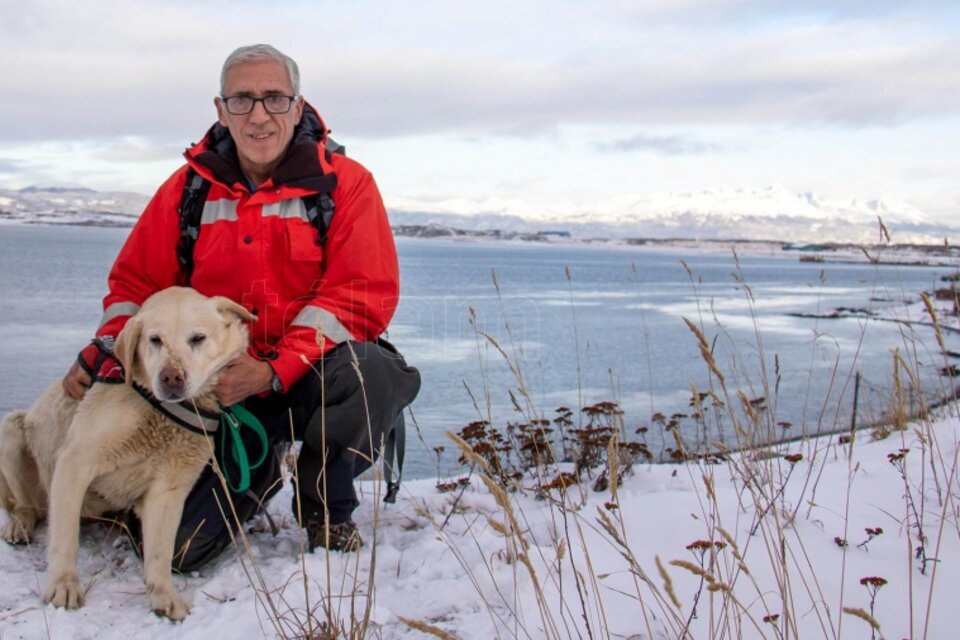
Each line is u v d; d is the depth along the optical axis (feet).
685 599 9.66
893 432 18.20
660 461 19.84
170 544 10.65
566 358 55.93
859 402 34.68
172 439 10.89
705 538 11.53
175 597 10.02
